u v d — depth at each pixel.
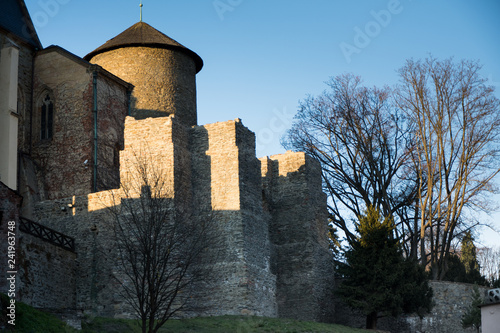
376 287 40.47
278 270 44.06
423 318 43.38
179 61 52.03
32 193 43.12
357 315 44.06
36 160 44.72
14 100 41.28
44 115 45.62
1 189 31.38
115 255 37.28
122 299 36.38
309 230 44.03
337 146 51.41
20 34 46.03
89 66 44.75
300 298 43.00
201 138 40.78
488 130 46.81
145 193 37.50
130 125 39.94
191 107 52.41
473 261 55.62
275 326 35.75
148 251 32.34
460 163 46.69
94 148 43.81
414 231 49.69
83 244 38.34
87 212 38.84
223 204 39.44
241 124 41.06
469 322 41.81
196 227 39.12
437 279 46.59
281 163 45.75
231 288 38.06
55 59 45.81
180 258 34.97
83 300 37.31
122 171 39.31
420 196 47.69
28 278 33.41
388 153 49.72
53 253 35.97
